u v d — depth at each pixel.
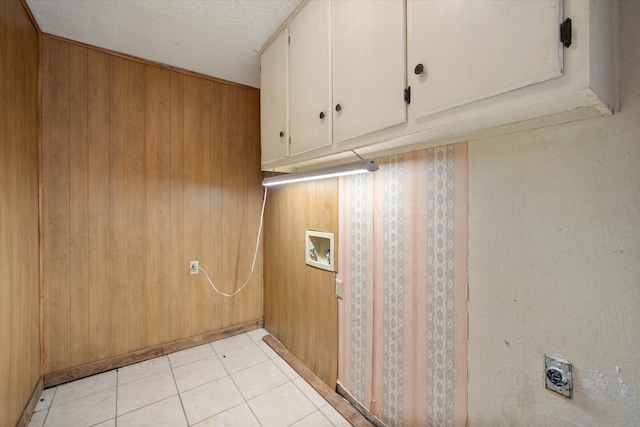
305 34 1.44
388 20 1.00
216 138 2.34
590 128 0.79
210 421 1.50
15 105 1.34
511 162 0.95
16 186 1.36
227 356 2.13
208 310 2.34
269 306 2.51
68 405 1.59
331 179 1.75
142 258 2.06
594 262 0.79
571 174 0.83
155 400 1.65
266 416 1.54
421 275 1.25
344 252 1.67
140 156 2.03
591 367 0.81
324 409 1.60
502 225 0.98
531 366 0.93
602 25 0.65
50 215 1.75
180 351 2.20
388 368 1.42
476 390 1.07
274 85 1.74
